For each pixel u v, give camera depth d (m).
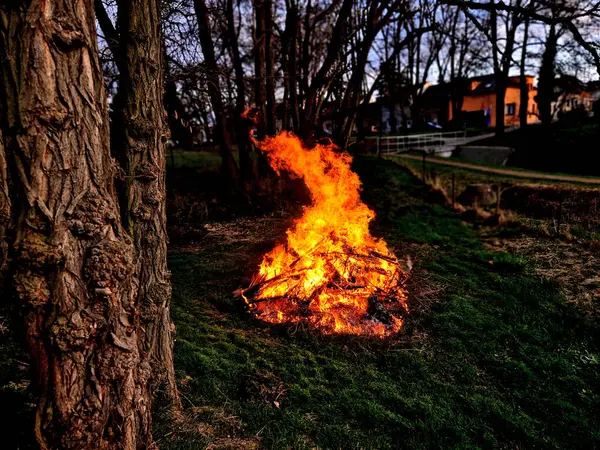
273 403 4.56
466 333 6.43
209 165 19.03
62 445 2.55
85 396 2.59
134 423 2.97
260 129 13.89
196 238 10.20
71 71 2.46
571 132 26.88
